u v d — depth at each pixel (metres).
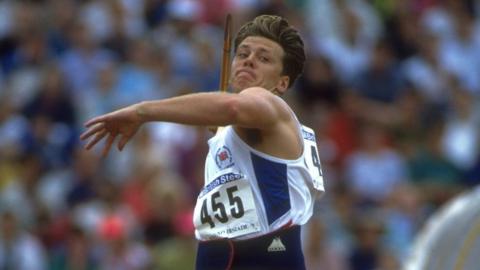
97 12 48.41
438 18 51.78
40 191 41.06
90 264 36.38
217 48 47.16
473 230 19.83
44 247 38.09
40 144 42.97
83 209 39.28
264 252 17.06
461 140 46.03
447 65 50.03
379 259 36.97
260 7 48.84
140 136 40.56
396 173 43.59
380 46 48.06
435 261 19.97
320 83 46.62
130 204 38.81
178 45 46.81
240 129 17.20
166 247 36.69
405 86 48.25
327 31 49.44
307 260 35.69
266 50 17.67
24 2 48.97
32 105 44.44
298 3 50.62
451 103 47.50
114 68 46.06
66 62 46.41
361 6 51.31
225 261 17.12
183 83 44.25
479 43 51.78
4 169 41.47
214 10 48.75
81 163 40.50
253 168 17.14
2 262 36.78
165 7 49.00
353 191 41.97
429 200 41.62
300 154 17.33
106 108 44.50
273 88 17.72
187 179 40.97
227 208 17.17
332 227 38.94
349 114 46.22
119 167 40.47
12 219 36.97
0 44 48.12
